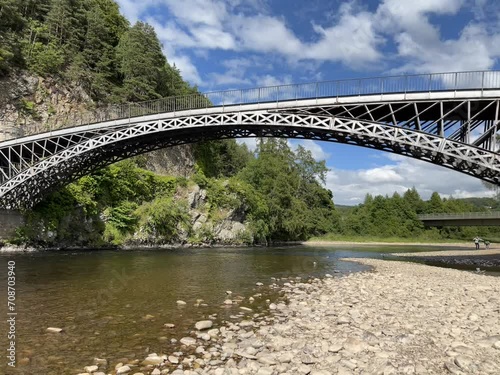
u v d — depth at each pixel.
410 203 107.88
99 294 13.90
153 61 65.75
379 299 13.86
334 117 26.67
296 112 28.39
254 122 29.45
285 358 7.45
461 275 22.88
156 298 13.48
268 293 15.05
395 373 6.81
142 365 7.20
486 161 22.12
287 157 85.31
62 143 38.00
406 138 24.27
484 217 71.25
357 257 37.00
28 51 50.03
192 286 16.23
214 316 11.11
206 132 34.34
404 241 86.25
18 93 46.31
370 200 108.25
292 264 27.58
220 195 54.97
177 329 9.70
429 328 9.78
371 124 25.39
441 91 23.89
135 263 24.52
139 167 54.16
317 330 9.55
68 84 53.12
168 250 39.38
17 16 51.78
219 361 7.39
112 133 32.72
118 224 42.22
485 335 9.23
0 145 33.62
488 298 14.20
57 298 13.05
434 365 7.27
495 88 22.73
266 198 65.00
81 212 39.62
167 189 50.84
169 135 34.44
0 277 17.34
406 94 24.66
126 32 69.62
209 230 51.34
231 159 85.62
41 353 7.76
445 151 23.14
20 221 33.47
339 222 92.06
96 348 8.16
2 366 6.99
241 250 43.91
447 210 106.19
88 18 62.66
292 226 68.50
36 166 32.81
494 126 22.56
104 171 43.22
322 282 18.50
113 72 64.31
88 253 32.19
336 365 7.20
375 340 8.70
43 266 21.67
